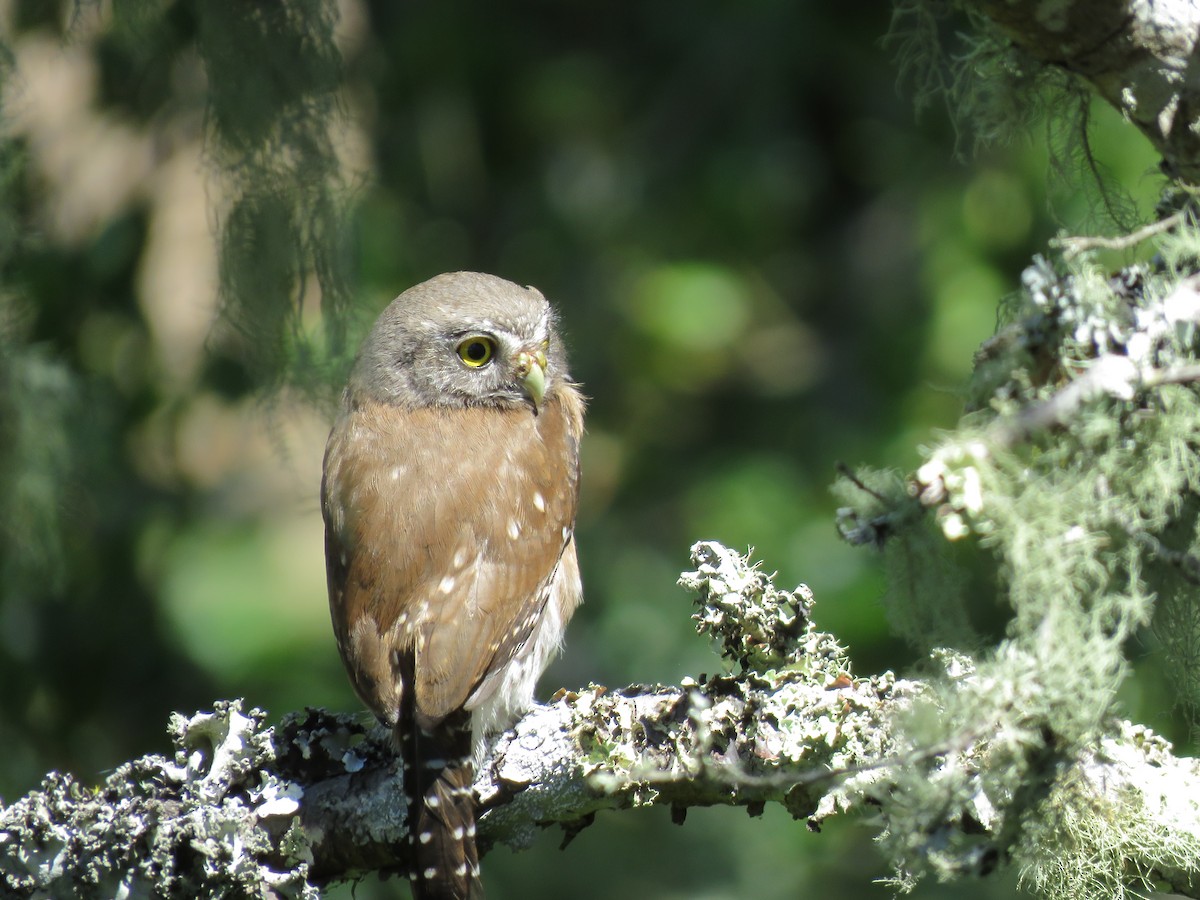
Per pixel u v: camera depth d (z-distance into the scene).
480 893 6.46
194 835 6.09
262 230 8.87
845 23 15.88
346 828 6.70
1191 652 6.17
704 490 16.20
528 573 8.12
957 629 5.45
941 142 15.58
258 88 8.80
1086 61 6.37
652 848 13.59
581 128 17.06
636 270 17.42
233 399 11.69
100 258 11.66
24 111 9.97
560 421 9.26
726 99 16.61
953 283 15.02
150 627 12.57
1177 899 7.34
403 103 15.27
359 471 8.45
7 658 11.59
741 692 6.39
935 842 5.39
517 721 7.38
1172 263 5.71
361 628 7.82
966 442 5.38
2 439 10.40
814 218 17.12
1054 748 5.31
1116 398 5.46
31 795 6.34
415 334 8.95
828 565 14.84
